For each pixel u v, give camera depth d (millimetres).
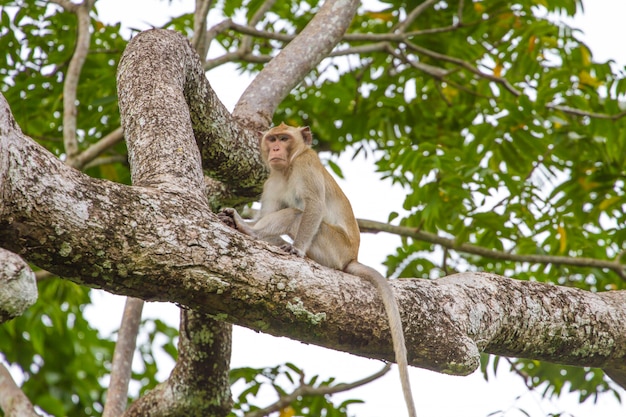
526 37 15445
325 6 12820
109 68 15453
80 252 5590
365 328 6734
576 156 15062
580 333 8336
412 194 13586
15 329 18188
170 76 8414
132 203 5898
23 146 5426
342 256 10281
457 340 7191
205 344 10320
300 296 6406
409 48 15695
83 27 14055
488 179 13344
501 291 8086
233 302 6176
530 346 8219
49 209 5449
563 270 15930
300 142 11125
